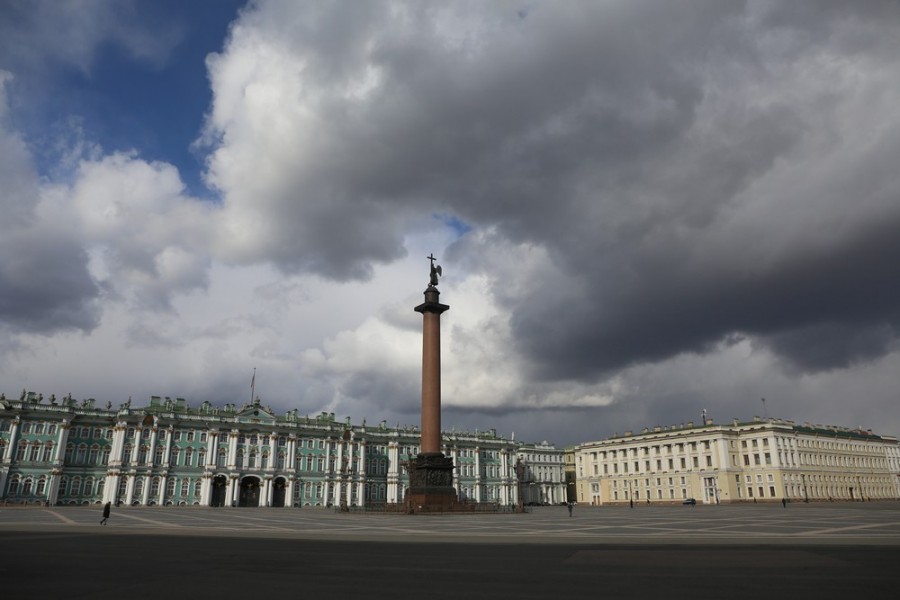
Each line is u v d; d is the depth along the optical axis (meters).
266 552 25.09
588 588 15.95
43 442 105.62
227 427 118.06
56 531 37.62
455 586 16.30
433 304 79.62
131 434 110.88
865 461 155.00
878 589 15.57
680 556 23.05
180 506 108.69
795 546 26.70
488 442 148.75
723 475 131.38
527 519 57.59
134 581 17.03
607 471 155.25
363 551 25.61
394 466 134.25
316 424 130.38
